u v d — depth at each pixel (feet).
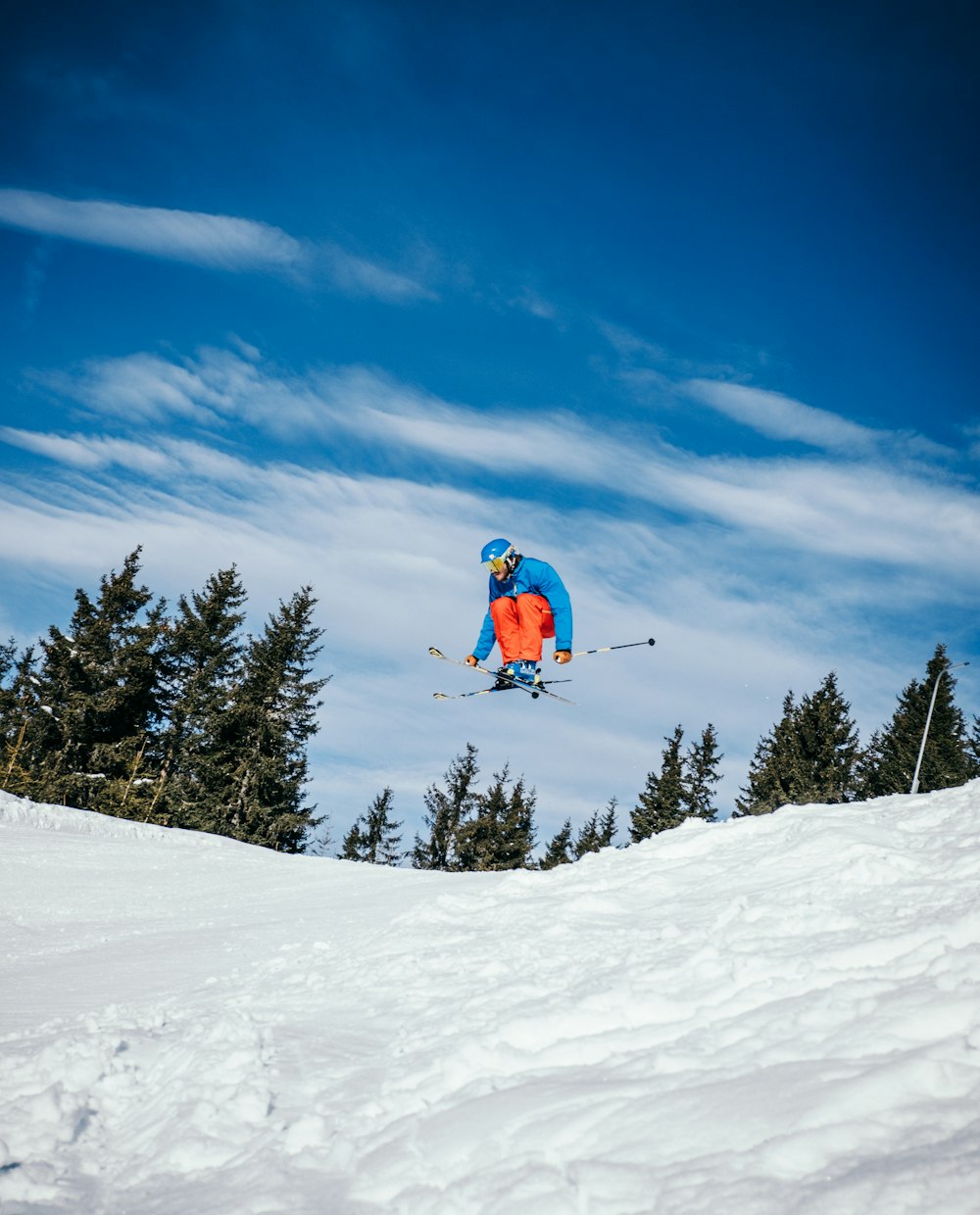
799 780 128.26
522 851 150.20
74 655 123.75
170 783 123.95
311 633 138.10
